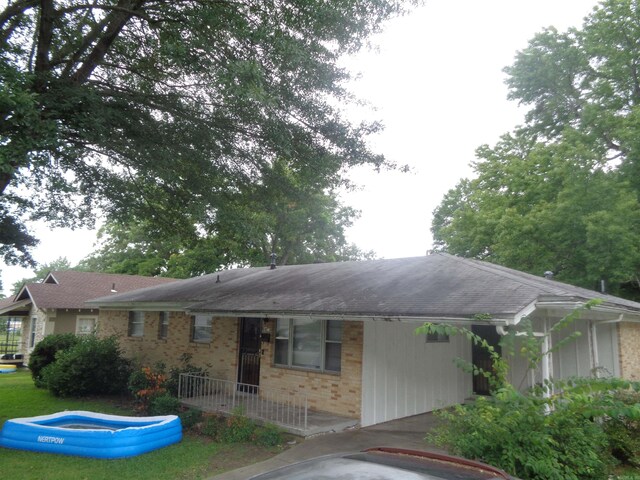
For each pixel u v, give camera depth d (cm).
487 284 907
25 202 1237
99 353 1491
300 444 874
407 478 281
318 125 1159
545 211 1881
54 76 996
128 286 2852
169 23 1050
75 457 827
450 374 1244
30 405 1337
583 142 2025
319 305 1001
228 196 1333
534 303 757
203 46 993
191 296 1470
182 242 1534
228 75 916
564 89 2589
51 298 2444
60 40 1161
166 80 1234
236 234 1297
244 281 1598
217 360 1428
